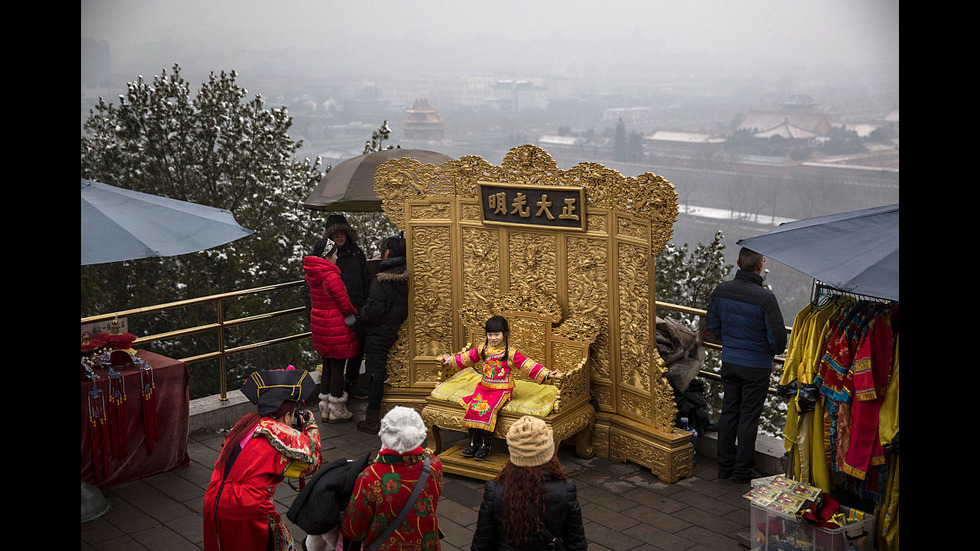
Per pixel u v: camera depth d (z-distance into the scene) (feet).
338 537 13.53
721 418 21.59
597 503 20.22
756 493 17.29
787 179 554.87
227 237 20.74
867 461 16.62
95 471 20.49
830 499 17.21
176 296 51.03
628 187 21.48
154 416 21.35
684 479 21.62
